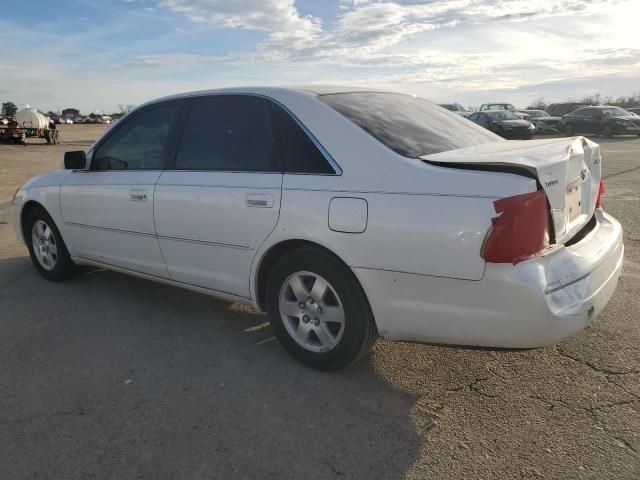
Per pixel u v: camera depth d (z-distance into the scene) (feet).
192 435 8.70
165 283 13.24
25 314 13.84
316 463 8.00
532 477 7.61
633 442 8.28
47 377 10.58
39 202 15.89
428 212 8.61
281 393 9.93
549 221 8.61
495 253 8.10
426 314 8.94
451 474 7.72
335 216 9.50
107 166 14.23
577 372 10.37
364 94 11.88
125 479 7.70
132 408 9.49
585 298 8.73
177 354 11.55
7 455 8.23
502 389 9.87
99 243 14.47
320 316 10.32
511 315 8.25
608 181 34.45
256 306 11.35
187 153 12.34
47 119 98.17
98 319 13.50
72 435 8.72
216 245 11.50
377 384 10.18
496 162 8.48
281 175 10.44
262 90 11.41
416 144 9.97
